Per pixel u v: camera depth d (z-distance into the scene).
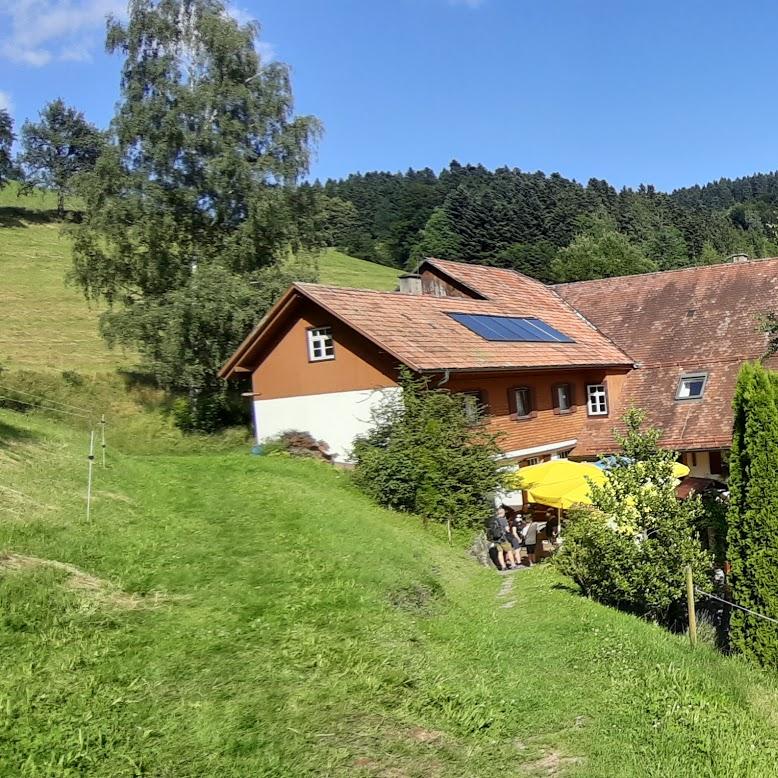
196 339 28.45
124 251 30.80
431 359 19.59
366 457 18.31
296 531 12.13
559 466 18.44
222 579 9.30
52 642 6.71
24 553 8.93
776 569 9.92
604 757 5.88
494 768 5.57
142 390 32.94
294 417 22.38
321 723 5.85
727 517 10.73
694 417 23.52
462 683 7.08
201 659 6.78
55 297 46.72
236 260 30.88
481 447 17.98
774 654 9.83
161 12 31.94
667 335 27.73
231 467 19.52
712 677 8.19
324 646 7.37
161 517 12.58
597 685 7.51
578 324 29.39
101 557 9.49
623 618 10.30
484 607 10.91
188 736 5.45
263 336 22.48
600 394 26.28
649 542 11.11
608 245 62.38
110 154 29.58
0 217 68.50
